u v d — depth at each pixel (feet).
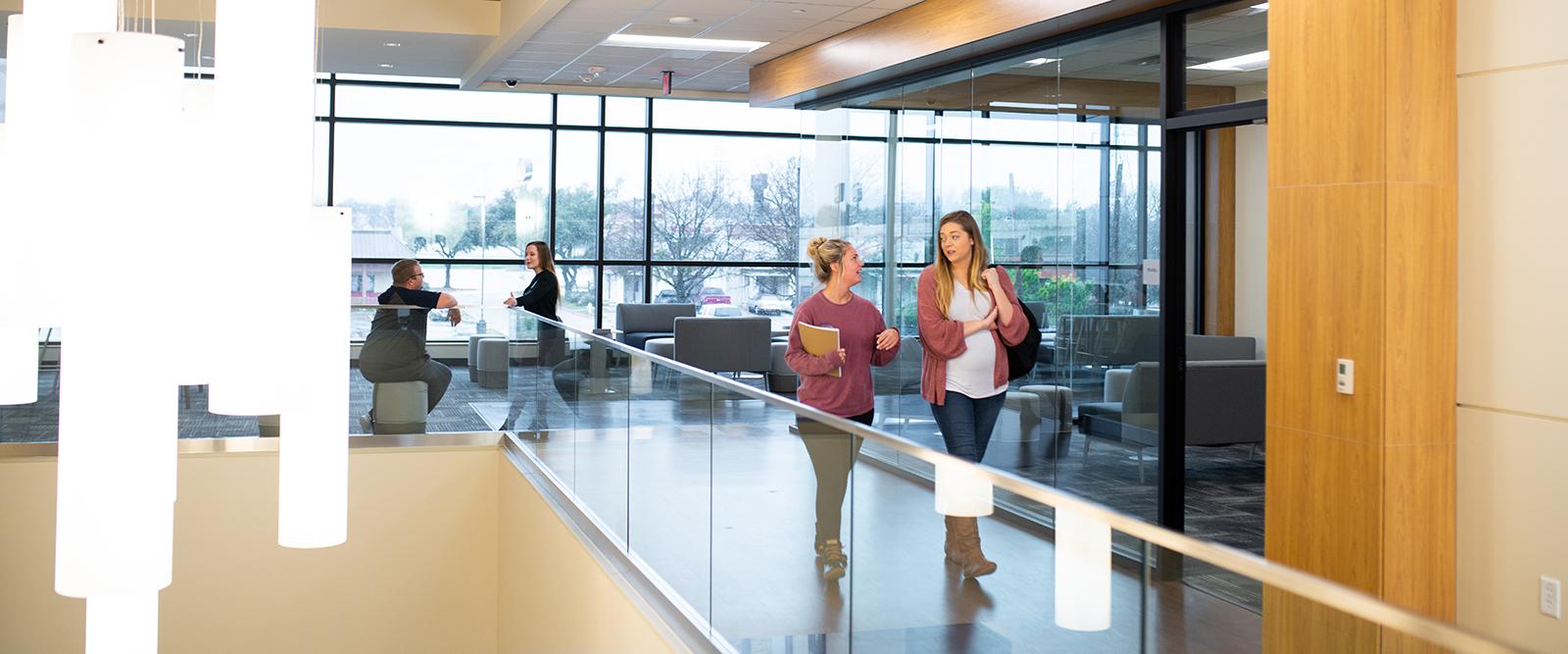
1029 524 7.85
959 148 27.61
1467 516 13.35
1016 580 7.99
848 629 10.68
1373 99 13.17
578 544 20.57
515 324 28.84
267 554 28.58
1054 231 23.95
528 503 25.71
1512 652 4.55
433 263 49.44
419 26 35.24
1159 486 20.81
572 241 50.93
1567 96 12.07
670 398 16.03
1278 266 14.69
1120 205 21.89
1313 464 14.19
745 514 13.12
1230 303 38.60
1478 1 13.07
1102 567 7.10
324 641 29.04
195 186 9.61
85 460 8.87
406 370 29.60
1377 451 13.25
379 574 29.35
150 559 9.07
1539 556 12.50
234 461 28.30
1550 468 12.34
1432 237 13.25
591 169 50.98
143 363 8.81
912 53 27.45
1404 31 13.06
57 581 9.08
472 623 29.89
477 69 40.70
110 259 8.62
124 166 8.53
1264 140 37.68
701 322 37.86
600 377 20.22
